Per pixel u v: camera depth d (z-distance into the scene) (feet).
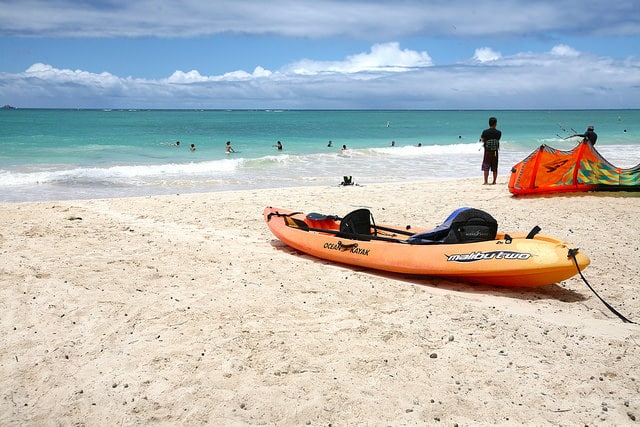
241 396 14.93
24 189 55.47
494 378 15.96
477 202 43.50
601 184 44.14
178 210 41.37
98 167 72.79
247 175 67.92
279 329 19.26
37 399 15.02
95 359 17.16
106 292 22.81
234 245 31.19
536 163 44.04
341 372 16.25
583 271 26.04
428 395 15.07
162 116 337.52
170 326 19.51
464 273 23.44
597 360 17.01
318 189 53.26
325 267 27.07
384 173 71.15
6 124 187.11
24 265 26.18
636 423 13.73
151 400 14.83
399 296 22.80
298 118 330.95
